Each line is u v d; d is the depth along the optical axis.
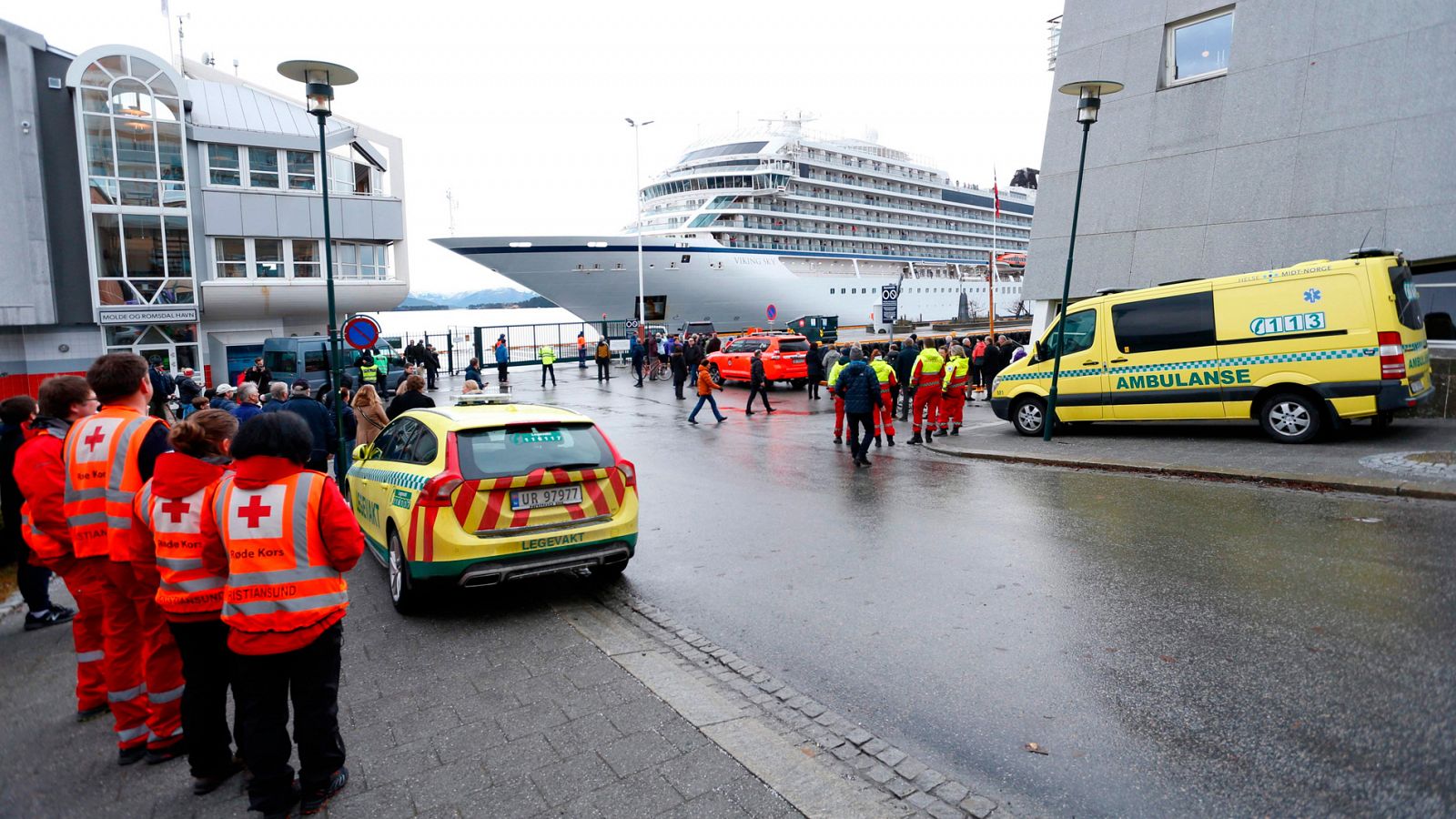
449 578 5.50
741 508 9.02
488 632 5.40
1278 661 4.32
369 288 28.92
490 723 4.01
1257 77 14.68
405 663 4.84
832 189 55.28
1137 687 4.16
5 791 3.57
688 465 12.24
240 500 3.14
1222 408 10.95
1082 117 11.52
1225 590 5.42
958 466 11.05
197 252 25.52
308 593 3.18
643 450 14.09
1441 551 5.86
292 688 3.26
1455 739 3.46
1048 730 3.81
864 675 4.54
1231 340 10.79
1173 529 7.01
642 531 8.13
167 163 24.27
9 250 21.70
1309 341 10.14
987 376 19.31
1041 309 18.25
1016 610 5.36
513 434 5.98
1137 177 16.34
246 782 3.61
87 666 4.25
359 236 28.55
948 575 6.18
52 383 4.32
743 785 3.38
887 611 5.52
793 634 5.22
